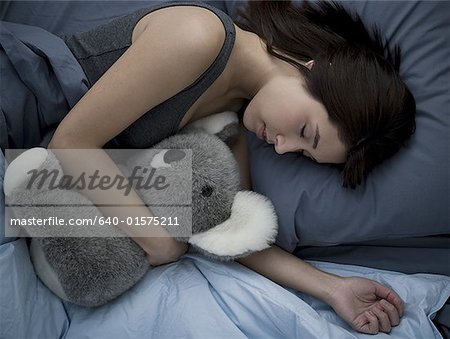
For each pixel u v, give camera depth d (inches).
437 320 42.6
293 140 39.9
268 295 39.3
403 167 41.5
